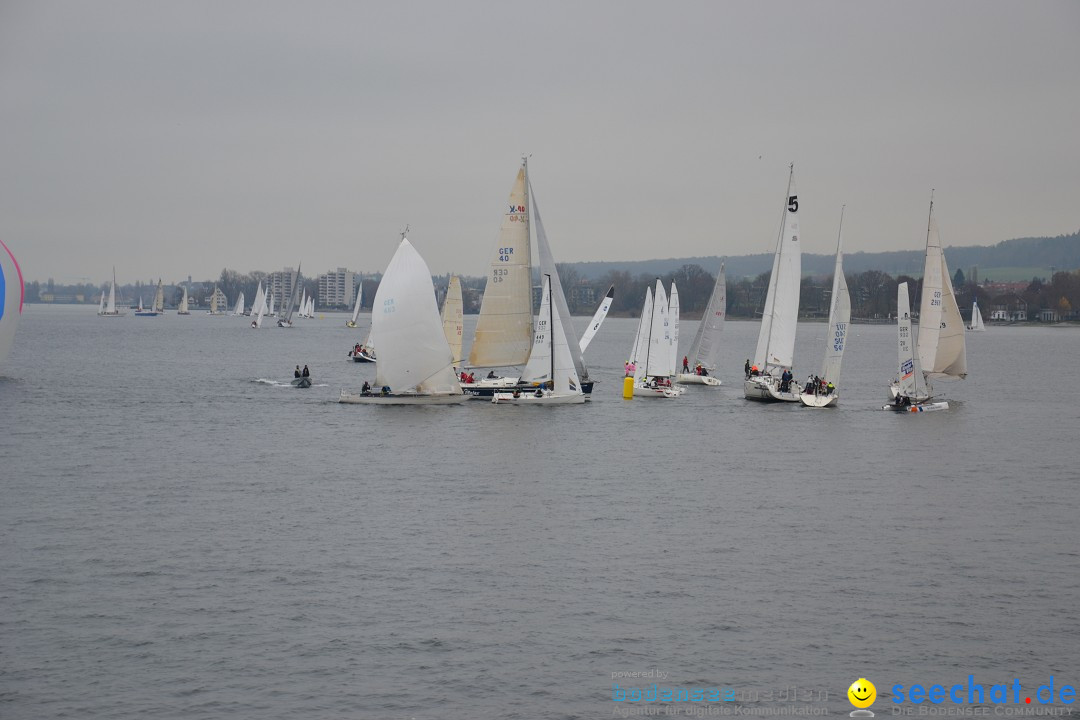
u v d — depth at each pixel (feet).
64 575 117.19
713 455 194.80
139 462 182.91
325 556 124.77
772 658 98.37
